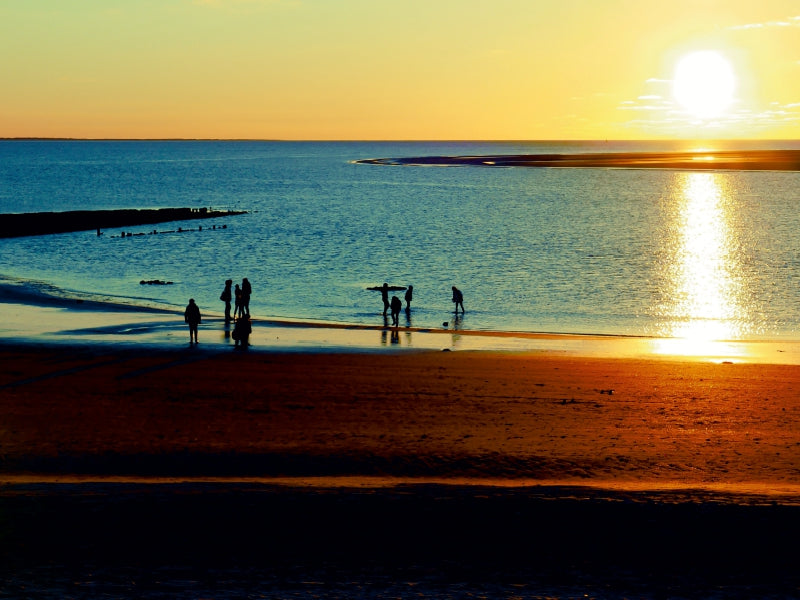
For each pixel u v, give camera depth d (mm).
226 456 38844
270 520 29859
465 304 96750
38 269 125938
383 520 29922
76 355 61312
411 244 156625
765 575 26188
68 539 28062
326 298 101375
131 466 37344
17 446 39719
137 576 25672
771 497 32406
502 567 26562
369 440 41469
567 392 51531
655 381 54719
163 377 54188
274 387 51875
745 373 57500
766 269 121562
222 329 75562
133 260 137500
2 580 25250
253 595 24688
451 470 37344
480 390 51781
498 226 187875
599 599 24734
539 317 88312
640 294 102562
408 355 63125
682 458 39188
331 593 24812
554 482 35719
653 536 28719
